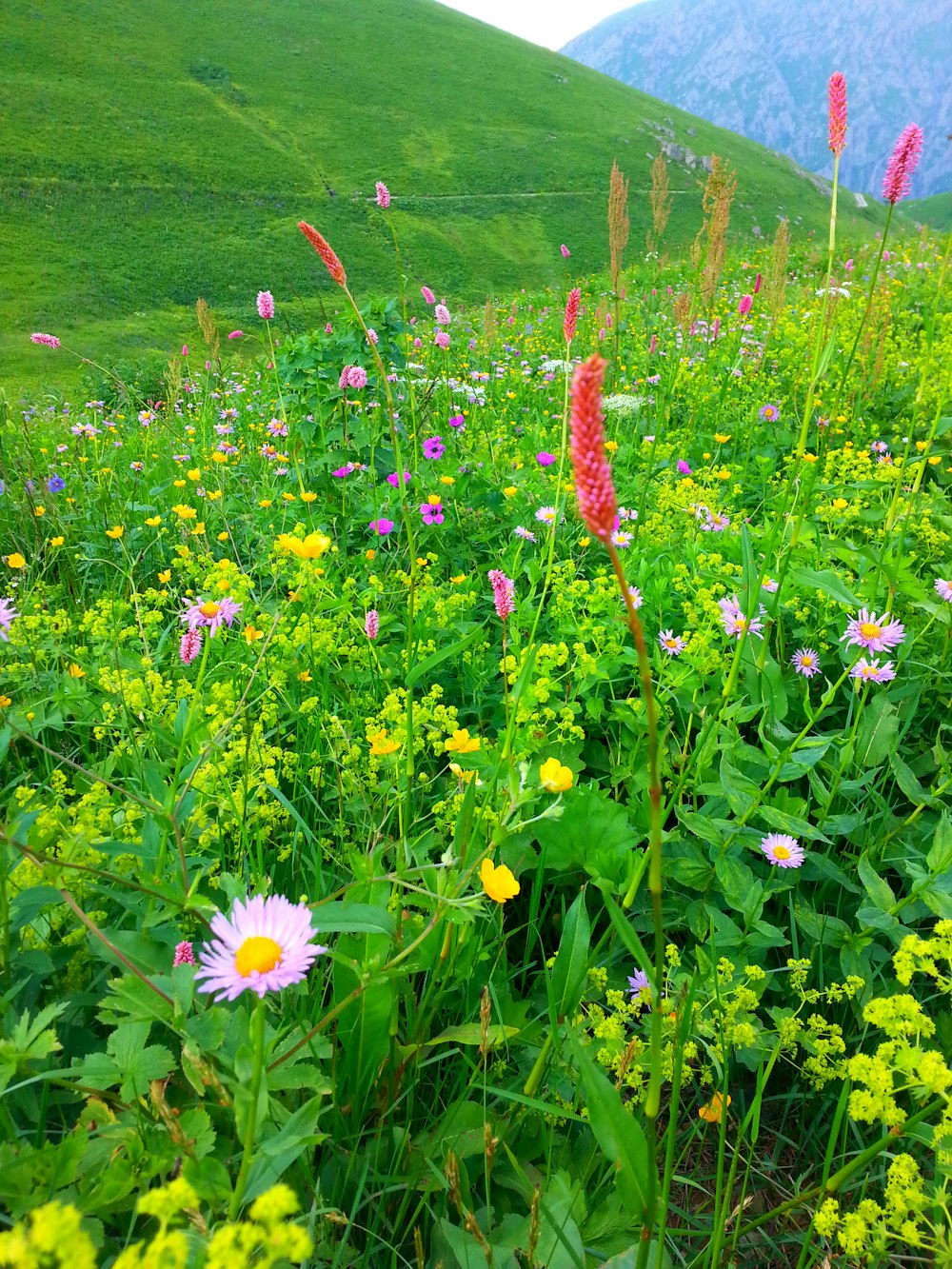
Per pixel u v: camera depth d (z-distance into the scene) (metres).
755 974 1.88
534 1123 1.82
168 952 1.61
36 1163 1.27
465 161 75.69
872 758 2.56
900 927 2.06
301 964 1.10
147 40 81.19
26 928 1.80
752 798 2.31
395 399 5.71
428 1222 1.67
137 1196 1.37
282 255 56.41
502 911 2.19
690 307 6.95
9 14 75.19
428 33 99.62
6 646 2.97
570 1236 1.51
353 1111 1.72
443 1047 1.95
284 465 5.63
